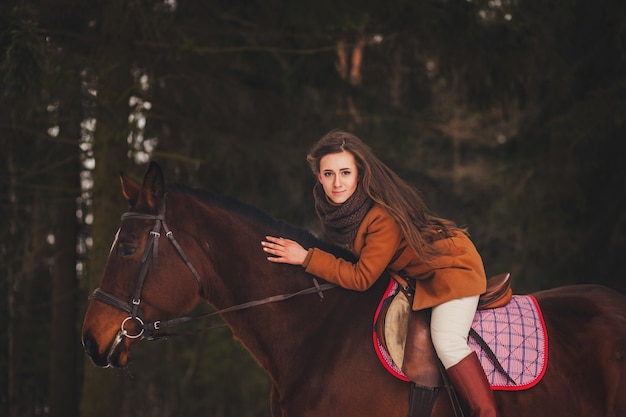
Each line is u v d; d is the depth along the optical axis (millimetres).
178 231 3568
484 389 3246
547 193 10812
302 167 9758
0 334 11898
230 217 3691
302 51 8703
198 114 9180
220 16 8938
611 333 3477
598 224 10711
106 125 7449
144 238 3492
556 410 3371
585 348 3479
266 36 8867
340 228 3523
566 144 10516
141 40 8117
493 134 16766
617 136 10281
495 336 3451
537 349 3439
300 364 3504
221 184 9594
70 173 9141
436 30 8773
